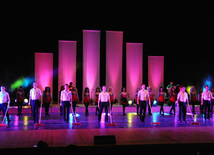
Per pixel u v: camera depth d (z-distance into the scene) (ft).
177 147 20.65
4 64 50.72
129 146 20.07
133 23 55.31
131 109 46.03
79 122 32.37
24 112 42.27
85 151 19.54
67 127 28.27
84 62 53.21
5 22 50.72
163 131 25.86
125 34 55.72
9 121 31.30
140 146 20.24
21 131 25.40
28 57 52.39
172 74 56.95
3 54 50.67
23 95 39.37
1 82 50.42
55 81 53.47
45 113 41.57
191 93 43.19
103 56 54.54
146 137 22.85
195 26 55.11
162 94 41.50
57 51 53.47
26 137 22.54
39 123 30.19
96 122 32.48
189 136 23.40
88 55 53.47
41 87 52.95
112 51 54.13
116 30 54.85
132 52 55.62
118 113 44.80
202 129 27.09
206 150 12.92
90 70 53.36
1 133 24.38
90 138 22.26
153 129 27.02
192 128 27.73
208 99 34.91
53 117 37.50
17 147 18.95
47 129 26.78
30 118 35.99
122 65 54.54
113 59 54.13
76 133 24.54
